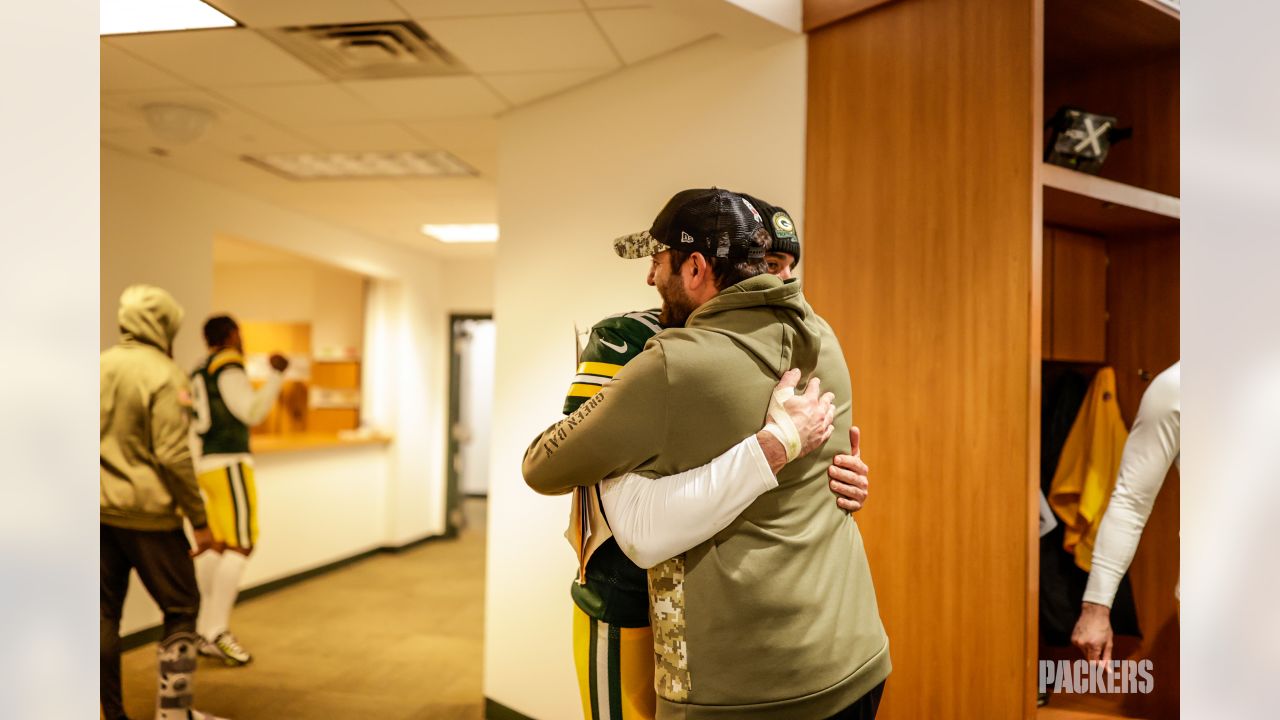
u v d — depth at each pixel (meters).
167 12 2.76
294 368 8.12
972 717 2.17
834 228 2.52
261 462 5.76
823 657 1.26
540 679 3.30
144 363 2.99
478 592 5.86
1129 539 2.12
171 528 3.03
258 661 4.22
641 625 1.37
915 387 2.32
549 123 3.46
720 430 1.25
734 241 1.36
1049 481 2.66
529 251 3.50
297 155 4.54
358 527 7.04
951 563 2.23
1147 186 2.78
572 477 1.27
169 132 3.72
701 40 2.89
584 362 1.45
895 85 2.38
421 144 4.28
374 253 7.14
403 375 7.60
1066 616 2.52
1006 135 2.14
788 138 2.64
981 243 2.19
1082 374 2.90
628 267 3.09
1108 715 2.56
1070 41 2.63
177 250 4.89
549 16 2.73
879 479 2.39
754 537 1.26
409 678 3.98
